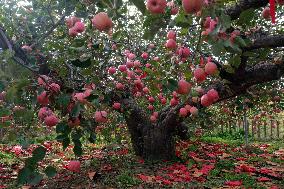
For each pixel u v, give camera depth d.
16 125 2.81
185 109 4.16
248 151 9.81
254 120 12.80
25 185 5.52
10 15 3.71
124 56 4.75
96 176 6.18
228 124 13.96
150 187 5.65
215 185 5.80
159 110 7.93
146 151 7.87
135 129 8.00
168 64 3.60
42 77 2.15
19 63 2.04
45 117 2.33
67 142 2.24
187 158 7.98
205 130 11.70
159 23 1.97
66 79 2.54
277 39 3.93
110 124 7.07
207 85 5.91
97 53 3.09
